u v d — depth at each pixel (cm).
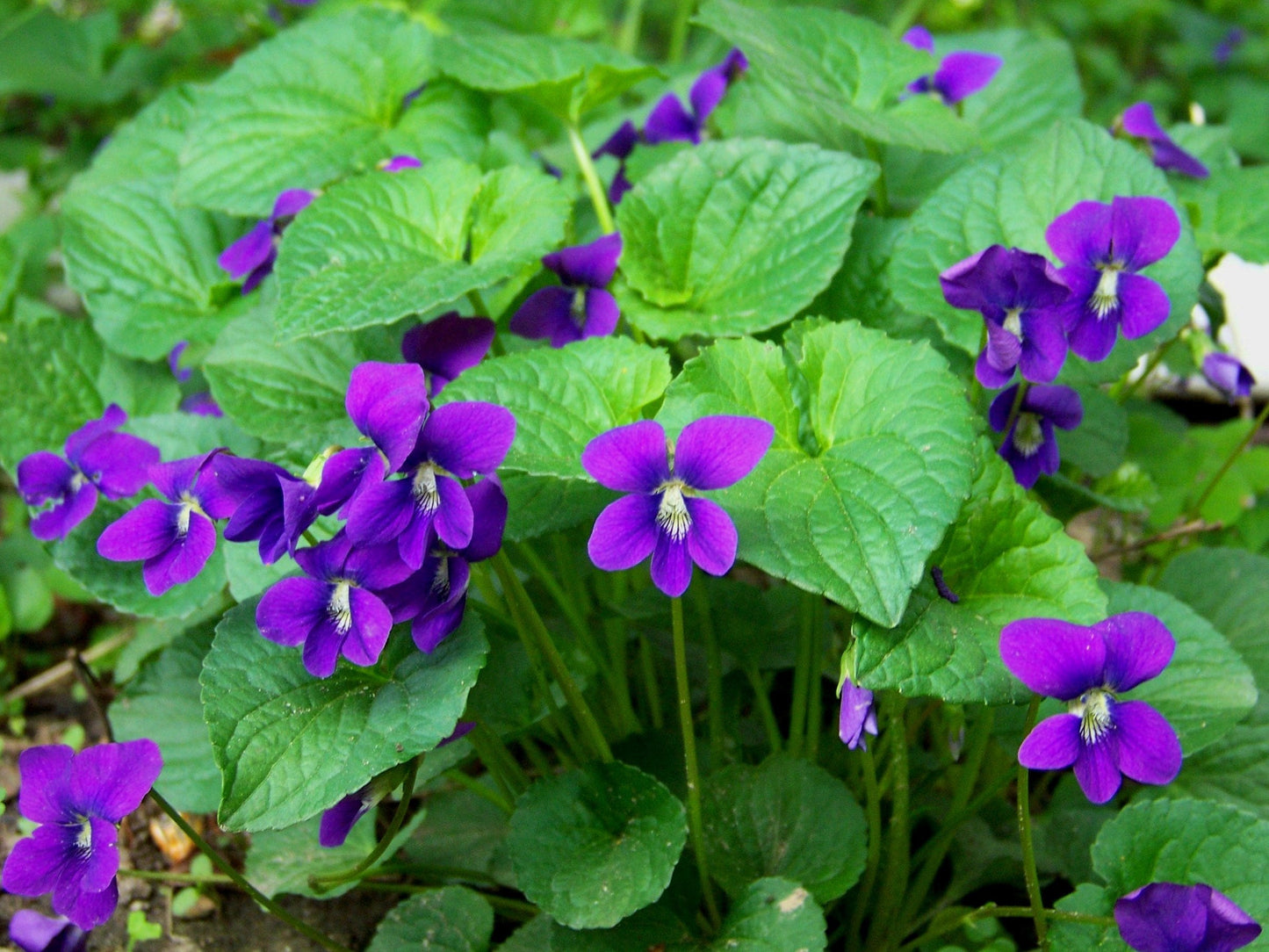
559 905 31
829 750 37
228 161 42
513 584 32
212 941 37
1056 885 37
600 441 29
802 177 38
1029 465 35
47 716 43
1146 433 44
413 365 29
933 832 37
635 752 36
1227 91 78
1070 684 29
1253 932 29
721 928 32
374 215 36
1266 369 53
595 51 43
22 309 48
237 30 70
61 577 44
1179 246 35
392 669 31
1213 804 31
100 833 30
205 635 38
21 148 67
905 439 30
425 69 43
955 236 37
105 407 42
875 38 41
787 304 37
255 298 42
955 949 34
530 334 36
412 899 34
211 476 31
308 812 30
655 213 38
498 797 36
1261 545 44
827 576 29
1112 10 82
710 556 29
